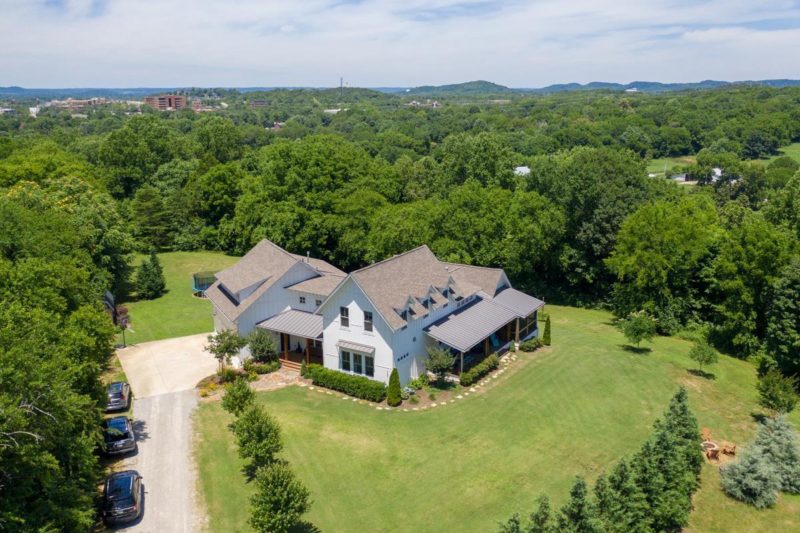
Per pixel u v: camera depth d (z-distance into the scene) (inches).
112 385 1577.3
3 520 796.0
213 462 1283.2
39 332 1078.4
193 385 1690.5
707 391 1710.1
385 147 7017.7
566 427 1454.2
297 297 1940.2
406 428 1443.2
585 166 2716.5
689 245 2290.8
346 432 1419.8
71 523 927.0
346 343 1696.6
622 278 2440.9
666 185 2962.6
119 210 3459.6
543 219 2527.1
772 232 2086.6
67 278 1525.6
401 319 1628.9
